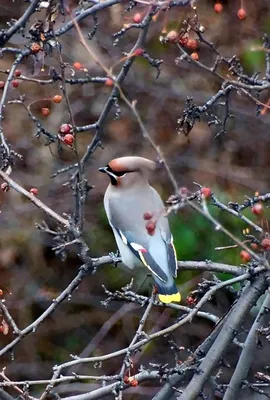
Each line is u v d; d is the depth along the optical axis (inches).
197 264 325.1
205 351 310.7
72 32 548.1
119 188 359.9
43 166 568.7
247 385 318.3
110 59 566.6
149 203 354.9
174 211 244.7
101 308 587.2
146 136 249.6
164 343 553.3
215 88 569.6
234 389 319.0
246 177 560.7
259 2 559.8
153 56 572.1
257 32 557.3
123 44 567.8
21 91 544.1
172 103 576.1
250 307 297.3
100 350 582.6
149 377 306.7
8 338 588.4
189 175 564.4
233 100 567.8
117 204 354.0
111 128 579.5
